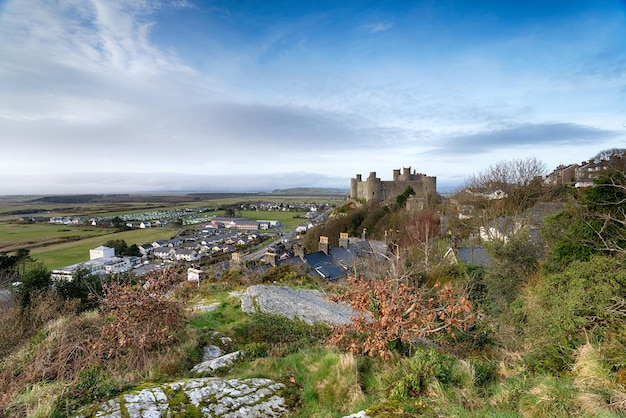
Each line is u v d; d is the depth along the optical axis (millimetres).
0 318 12219
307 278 20562
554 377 4660
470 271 15016
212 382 4945
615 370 4555
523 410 4082
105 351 6430
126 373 5516
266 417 4445
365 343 6379
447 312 6773
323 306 11578
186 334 7484
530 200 25750
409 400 4434
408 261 19984
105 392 4555
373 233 45250
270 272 22328
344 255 30672
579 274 6336
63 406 4246
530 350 6016
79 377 5148
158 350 6480
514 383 4734
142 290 7277
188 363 6195
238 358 6328
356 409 4605
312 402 4949
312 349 7121
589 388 4172
